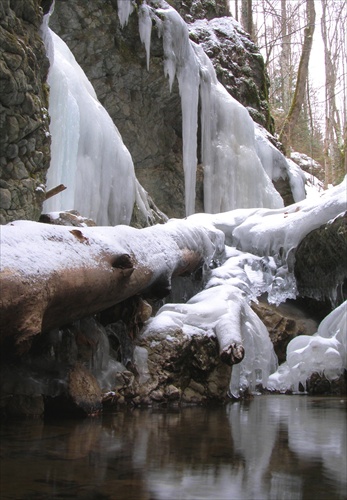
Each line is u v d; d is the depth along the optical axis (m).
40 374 4.12
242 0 18.94
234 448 2.91
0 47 4.98
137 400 4.89
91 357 4.65
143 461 2.54
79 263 3.89
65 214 5.76
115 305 5.17
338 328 7.23
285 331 7.74
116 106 11.35
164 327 5.42
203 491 2.07
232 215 9.40
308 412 4.65
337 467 2.49
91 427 3.55
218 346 5.54
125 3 9.95
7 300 3.15
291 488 2.13
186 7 14.94
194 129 11.52
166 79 11.22
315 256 8.36
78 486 2.09
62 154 7.58
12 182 5.27
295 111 19.12
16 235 3.50
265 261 8.71
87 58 10.55
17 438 3.09
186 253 6.66
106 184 8.77
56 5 9.72
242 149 12.32
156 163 12.48
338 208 8.22
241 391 6.00
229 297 6.32
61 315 3.94
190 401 5.24
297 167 14.43
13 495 1.96
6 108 5.11
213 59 14.25
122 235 4.88
